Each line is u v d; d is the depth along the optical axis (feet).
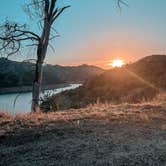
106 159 25.05
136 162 24.16
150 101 65.41
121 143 28.73
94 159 25.26
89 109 50.85
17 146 30.17
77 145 28.86
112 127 34.83
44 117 43.11
